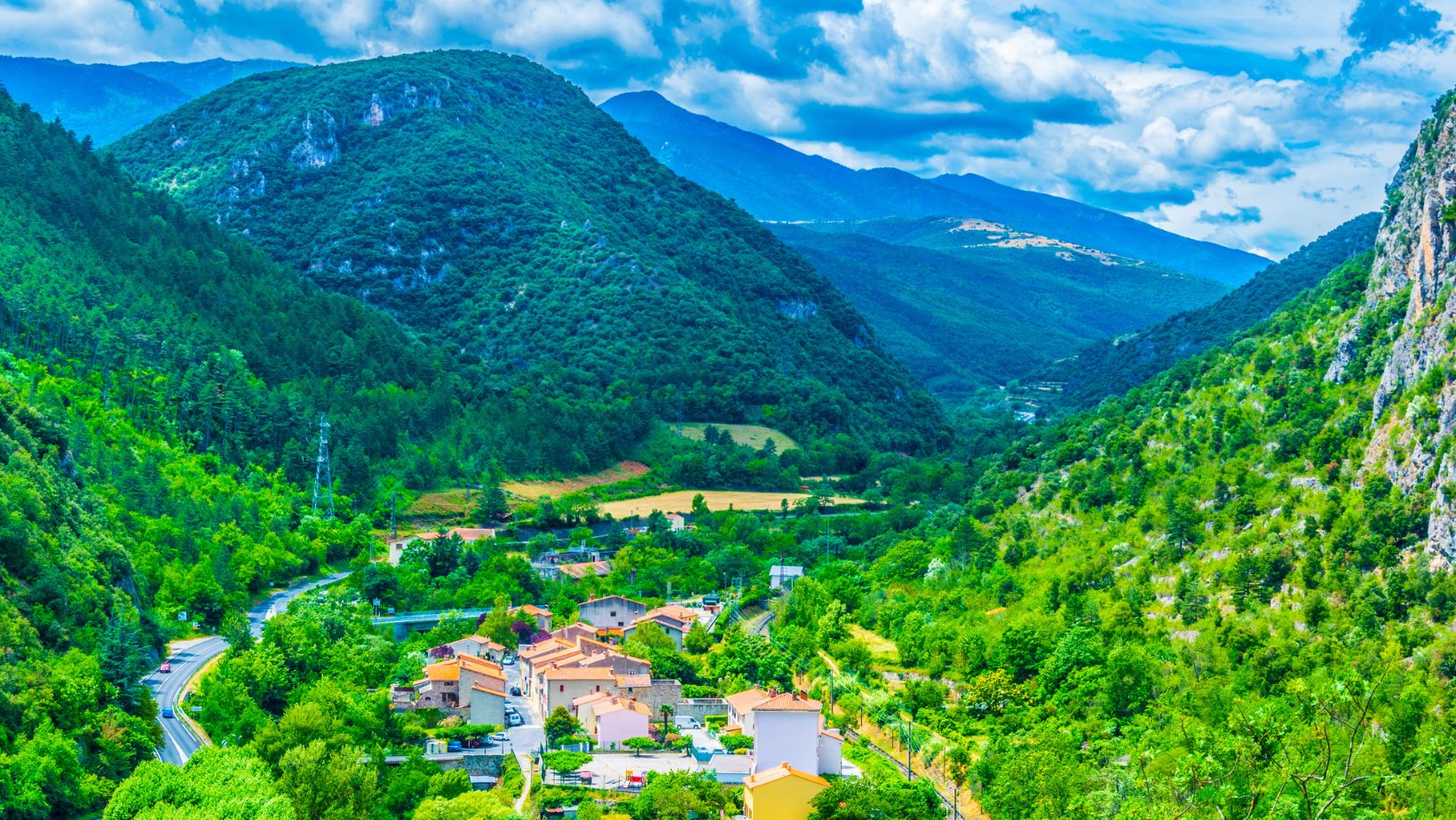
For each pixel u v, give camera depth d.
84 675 191.38
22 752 168.25
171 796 163.75
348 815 172.75
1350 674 104.19
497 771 199.38
